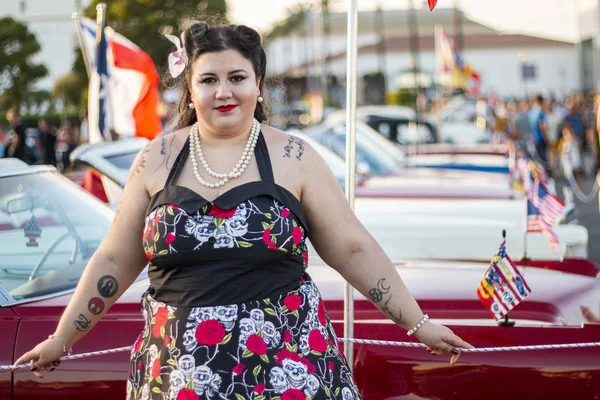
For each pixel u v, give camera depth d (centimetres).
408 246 676
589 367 343
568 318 382
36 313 358
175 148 281
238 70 272
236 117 272
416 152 1378
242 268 263
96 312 284
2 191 428
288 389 260
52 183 460
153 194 277
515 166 820
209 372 259
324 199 280
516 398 345
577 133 2105
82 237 438
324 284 410
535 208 505
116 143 693
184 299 265
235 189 269
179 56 278
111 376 340
